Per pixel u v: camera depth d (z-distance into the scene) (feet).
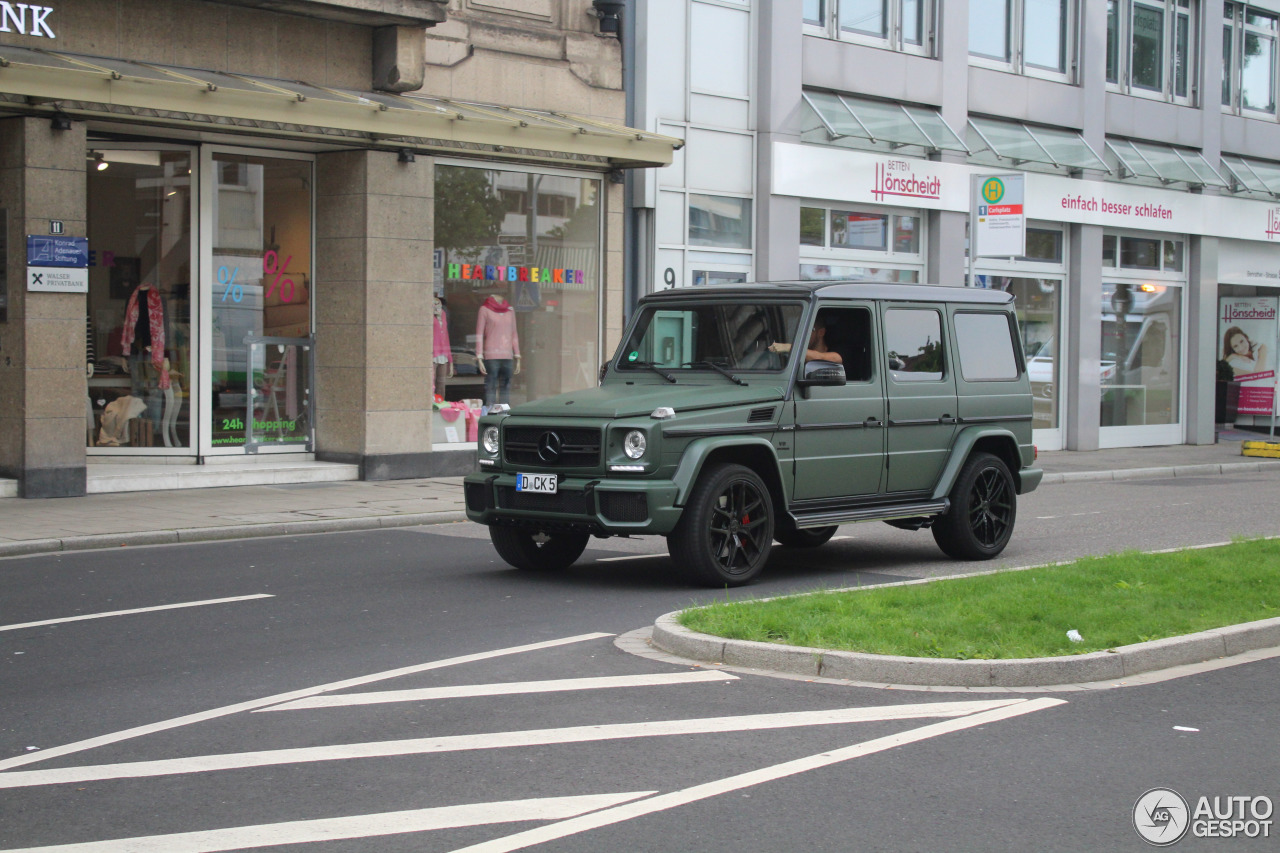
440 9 55.42
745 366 33.91
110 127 50.01
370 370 55.47
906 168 74.95
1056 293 85.61
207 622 27.53
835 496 34.22
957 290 38.04
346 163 55.52
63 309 47.14
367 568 35.19
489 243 60.29
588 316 63.87
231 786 16.66
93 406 53.11
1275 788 16.78
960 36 78.48
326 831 15.02
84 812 15.71
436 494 51.49
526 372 62.08
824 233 72.79
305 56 54.44
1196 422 93.45
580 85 63.41
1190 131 92.99
